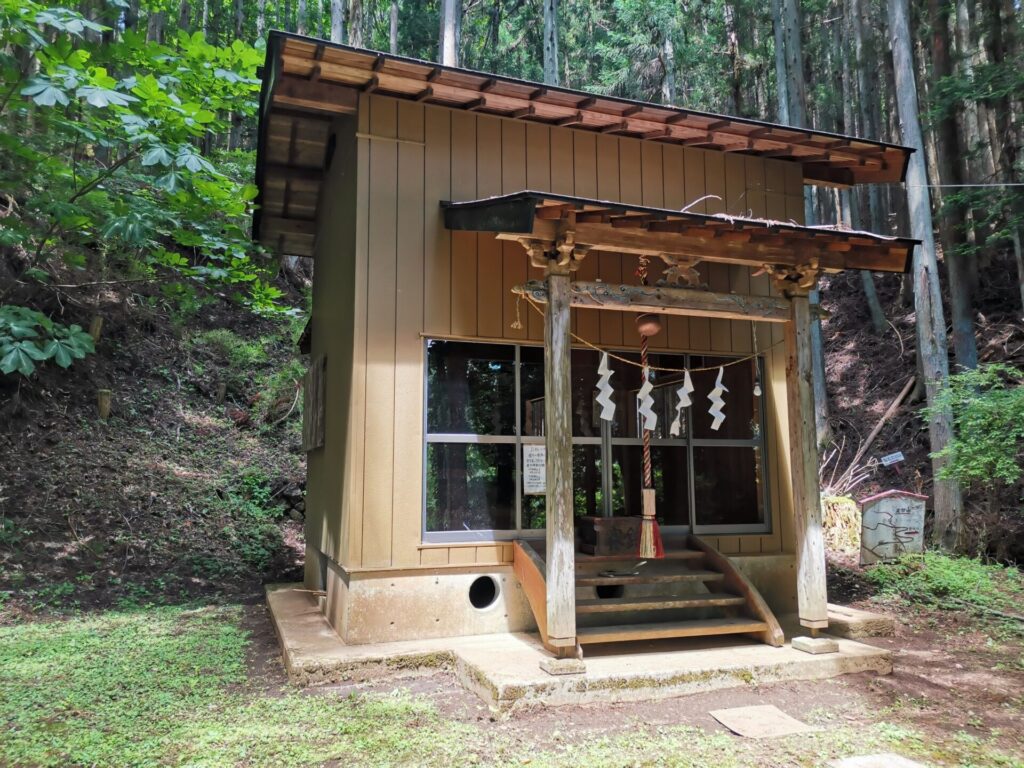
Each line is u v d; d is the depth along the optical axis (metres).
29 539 7.91
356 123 5.40
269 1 22.98
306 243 9.01
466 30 27.23
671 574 5.55
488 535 5.40
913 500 8.66
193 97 7.22
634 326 6.15
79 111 6.97
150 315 12.58
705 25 19.91
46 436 9.68
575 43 25.67
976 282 14.09
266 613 6.80
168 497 9.65
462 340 5.51
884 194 18.20
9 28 6.18
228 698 4.22
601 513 5.83
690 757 3.41
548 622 4.42
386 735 3.62
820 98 19.08
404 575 5.10
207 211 7.56
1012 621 6.48
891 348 15.05
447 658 4.76
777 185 6.77
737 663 4.59
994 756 3.48
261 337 14.32
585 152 6.08
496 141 5.79
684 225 4.81
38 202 7.06
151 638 5.67
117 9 7.12
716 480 6.29
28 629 5.94
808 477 5.19
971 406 8.08
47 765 3.25
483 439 5.51
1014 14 11.67
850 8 19.53
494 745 3.54
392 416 5.21
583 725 3.85
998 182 12.51
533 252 4.73
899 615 6.88
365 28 24.28
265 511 10.39
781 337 6.61
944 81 10.65
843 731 3.79
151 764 3.26
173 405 11.85
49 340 6.27
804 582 5.11
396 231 5.38
